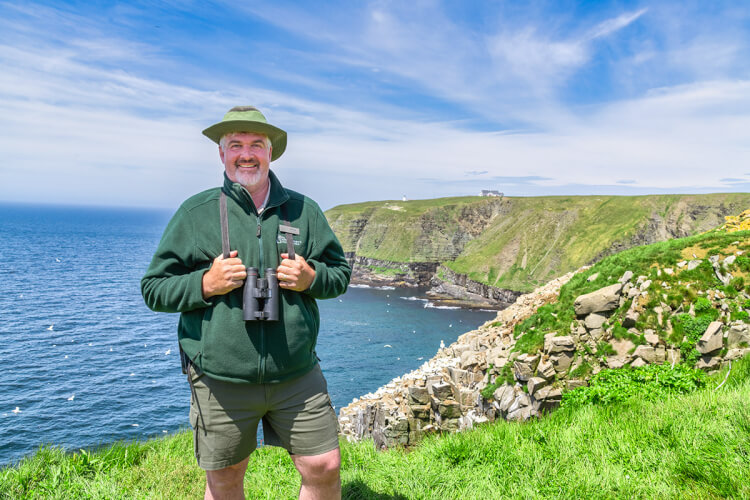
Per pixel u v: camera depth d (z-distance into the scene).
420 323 111.75
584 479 4.09
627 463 4.32
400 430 16.55
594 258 177.38
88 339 82.44
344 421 19.16
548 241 191.38
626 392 7.81
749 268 13.34
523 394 14.33
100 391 57.25
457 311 133.00
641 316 13.66
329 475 2.80
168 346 80.12
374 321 112.81
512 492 4.10
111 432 46.03
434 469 4.65
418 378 18.34
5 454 40.97
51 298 118.19
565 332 14.44
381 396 18.94
